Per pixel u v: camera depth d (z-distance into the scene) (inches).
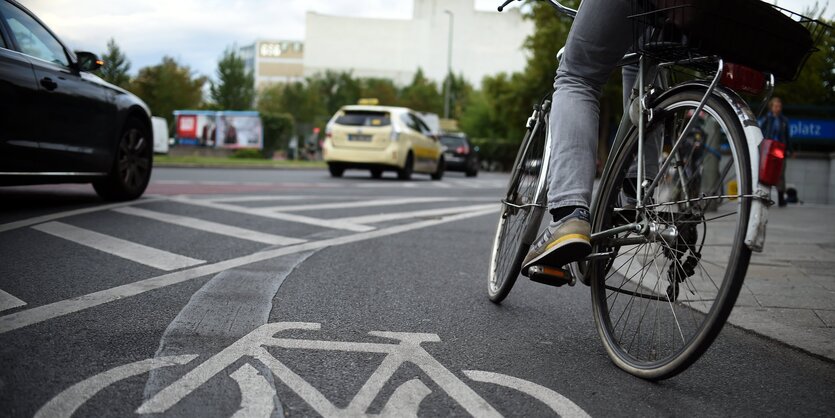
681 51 97.2
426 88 4215.1
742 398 95.0
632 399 92.4
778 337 126.5
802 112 737.6
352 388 90.1
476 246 224.5
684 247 97.7
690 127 97.4
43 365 93.6
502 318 133.3
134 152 289.6
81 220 227.9
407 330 120.2
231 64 2094.0
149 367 94.4
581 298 156.1
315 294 144.1
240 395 85.8
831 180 645.9
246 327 116.5
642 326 104.2
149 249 185.8
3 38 223.1
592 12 108.2
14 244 181.3
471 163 1056.8
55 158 240.7
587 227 107.3
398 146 657.0
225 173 665.6
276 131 1958.7
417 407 84.9
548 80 1448.1
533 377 98.9
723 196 91.4
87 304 127.4
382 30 6752.0
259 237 215.9
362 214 291.4
